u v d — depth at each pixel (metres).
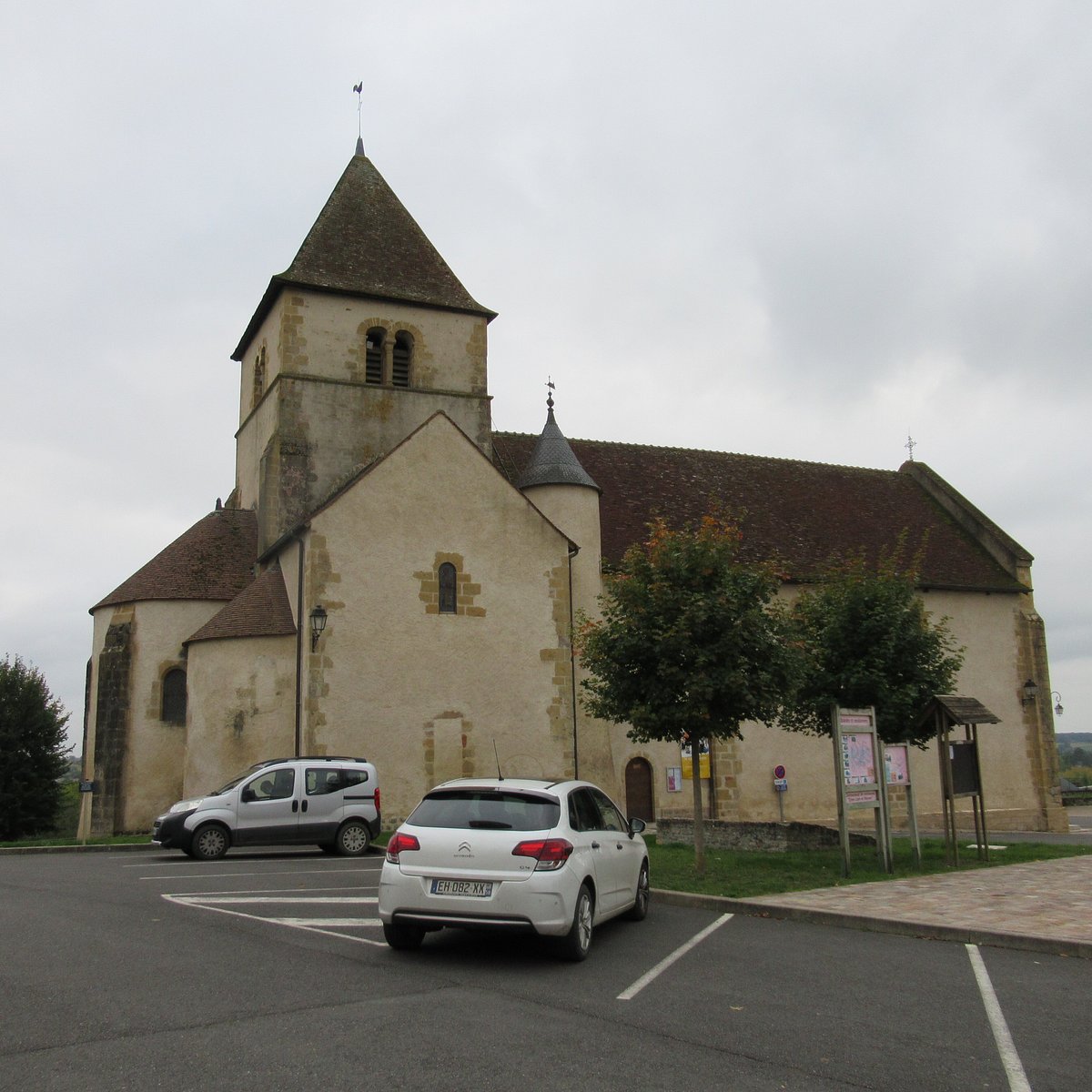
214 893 12.76
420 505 23.59
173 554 26.56
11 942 9.29
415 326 28.89
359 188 30.41
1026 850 19.05
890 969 8.73
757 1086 5.70
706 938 10.20
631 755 26.45
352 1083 5.53
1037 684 32.28
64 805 34.06
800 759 28.30
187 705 23.20
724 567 15.22
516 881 8.71
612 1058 6.10
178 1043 6.19
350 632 22.36
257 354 30.39
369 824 18.66
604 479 30.84
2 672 32.44
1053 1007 7.48
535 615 24.25
